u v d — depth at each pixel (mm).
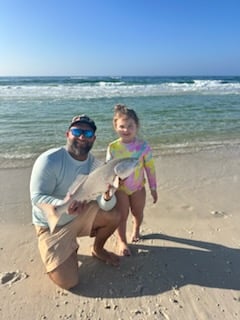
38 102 15227
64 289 2684
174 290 2688
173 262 3084
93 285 2748
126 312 2432
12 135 8047
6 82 43188
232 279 2836
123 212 3303
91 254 3219
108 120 10320
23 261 3045
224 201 4531
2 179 5164
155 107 14398
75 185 2564
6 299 2535
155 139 8172
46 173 2688
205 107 14773
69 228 2770
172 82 45500
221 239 3508
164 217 4023
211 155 6895
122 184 3154
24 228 3686
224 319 2363
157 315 2400
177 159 6531
